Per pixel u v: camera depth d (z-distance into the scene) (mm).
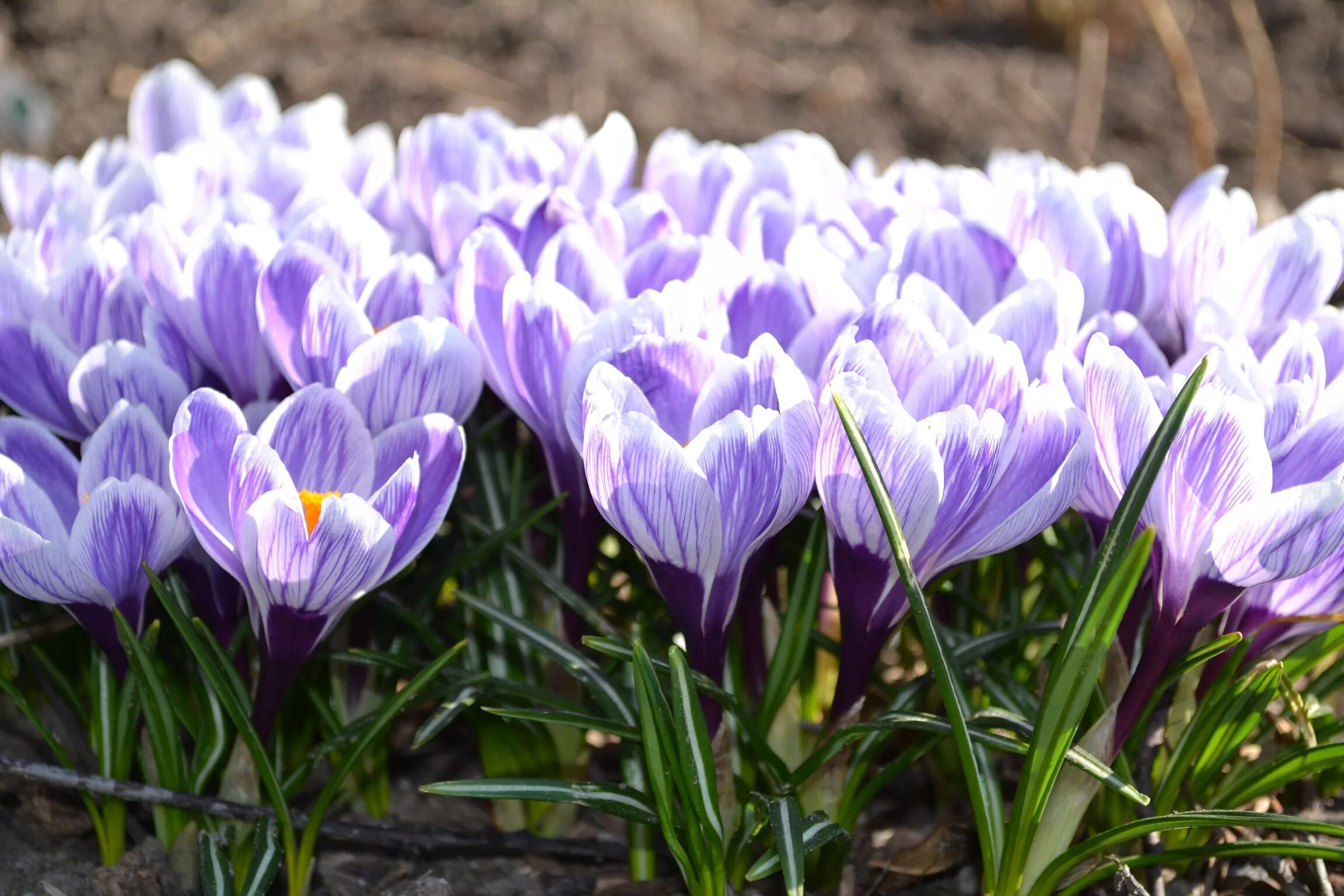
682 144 765
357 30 1627
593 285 698
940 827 718
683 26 1708
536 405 690
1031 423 656
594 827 745
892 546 641
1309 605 675
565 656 699
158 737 684
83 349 716
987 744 662
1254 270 708
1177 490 648
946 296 681
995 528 657
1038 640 746
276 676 676
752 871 669
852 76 1605
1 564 660
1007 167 781
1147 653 665
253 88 825
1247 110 1541
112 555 665
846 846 704
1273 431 662
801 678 728
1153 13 1312
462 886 721
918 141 1496
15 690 694
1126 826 662
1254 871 718
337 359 688
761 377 662
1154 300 731
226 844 689
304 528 646
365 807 741
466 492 751
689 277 709
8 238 749
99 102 1470
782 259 733
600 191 759
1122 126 1521
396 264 703
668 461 641
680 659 653
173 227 707
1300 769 682
